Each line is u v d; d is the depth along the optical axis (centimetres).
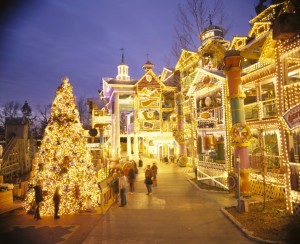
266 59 1272
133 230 942
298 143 1420
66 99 1344
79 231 942
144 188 1842
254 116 1844
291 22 995
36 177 1255
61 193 1193
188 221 1038
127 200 1455
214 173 1842
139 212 1195
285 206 1166
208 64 3031
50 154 1263
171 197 1515
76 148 1295
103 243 821
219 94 2111
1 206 1266
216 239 834
